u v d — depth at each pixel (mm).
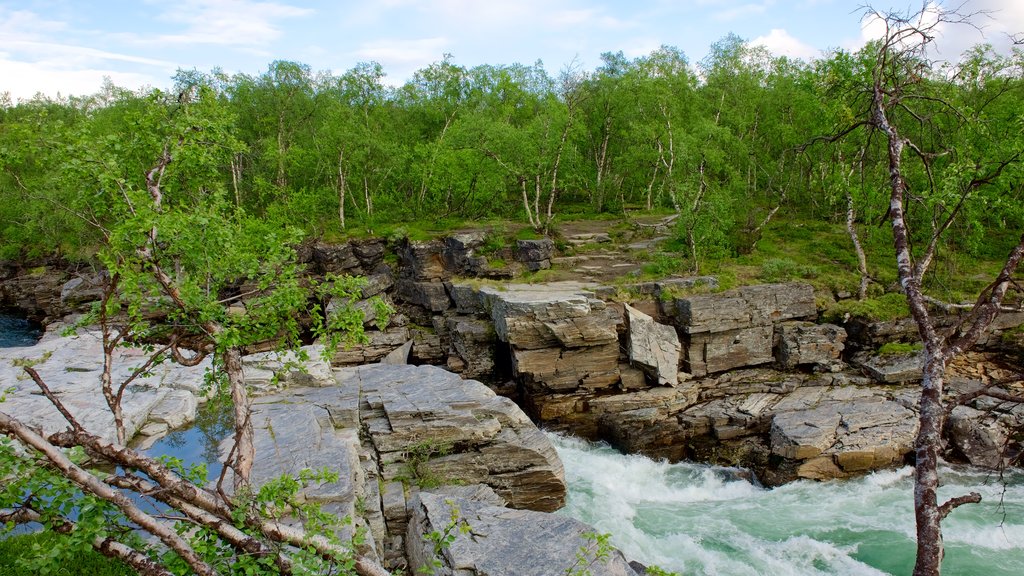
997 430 22656
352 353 34406
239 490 7758
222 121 10414
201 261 9367
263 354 23578
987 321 5980
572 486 22141
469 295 34344
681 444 25109
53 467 6383
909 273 6363
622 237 42031
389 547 16078
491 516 14734
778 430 23609
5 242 57688
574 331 28016
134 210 9047
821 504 20734
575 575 10430
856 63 20672
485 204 48156
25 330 48219
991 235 37438
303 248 39562
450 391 22328
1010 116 23734
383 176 48906
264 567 7277
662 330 29000
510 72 58875
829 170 42312
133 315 8828
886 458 22344
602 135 53000
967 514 19547
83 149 9023
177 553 6559
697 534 19109
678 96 50062
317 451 16250
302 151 43406
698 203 37406
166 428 18922
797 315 30766
